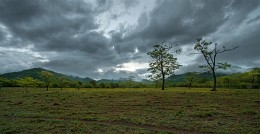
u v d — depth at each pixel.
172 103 29.41
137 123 17.17
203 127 15.55
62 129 15.59
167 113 21.41
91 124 17.08
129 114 21.17
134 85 102.94
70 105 28.28
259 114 20.38
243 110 22.45
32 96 40.81
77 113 22.09
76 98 36.62
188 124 16.42
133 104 28.73
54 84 92.88
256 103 27.94
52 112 22.89
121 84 106.06
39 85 91.38
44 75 70.44
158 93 44.41
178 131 14.86
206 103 28.80
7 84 97.19
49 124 17.16
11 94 46.66
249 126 15.80
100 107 26.39
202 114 20.06
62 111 23.34
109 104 28.98
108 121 18.25
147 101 31.75
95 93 46.03
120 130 14.99
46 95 41.94
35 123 17.62
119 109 24.70
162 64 68.56
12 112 23.00
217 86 90.06
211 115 20.02
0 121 18.56
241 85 80.56
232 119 18.45
